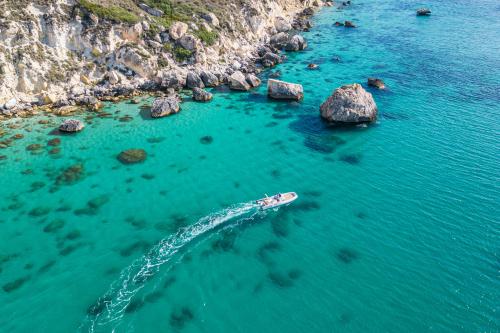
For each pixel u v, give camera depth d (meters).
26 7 59.84
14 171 43.44
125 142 49.38
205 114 56.91
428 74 69.19
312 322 26.61
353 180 41.44
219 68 71.75
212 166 44.53
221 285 29.52
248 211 37.22
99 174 43.12
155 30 69.44
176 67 67.81
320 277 30.08
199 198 39.22
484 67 71.19
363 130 51.47
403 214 36.25
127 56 64.06
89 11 64.12
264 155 46.53
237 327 26.34
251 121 54.69
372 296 28.39
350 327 26.20
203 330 26.14
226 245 33.25
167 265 31.27
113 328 26.27
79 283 29.73
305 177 42.25
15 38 57.62
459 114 54.38
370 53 82.00
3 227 35.38
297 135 50.84
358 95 53.12
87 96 58.91
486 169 42.22
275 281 29.80
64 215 36.94
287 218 36.22
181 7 80.44
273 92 61.31
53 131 51.44
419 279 29.62
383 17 113.94
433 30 96.88
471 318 26.64
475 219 35.28
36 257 32.16
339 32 100.06
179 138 50.47
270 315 27.16
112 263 31.50
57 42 60.56
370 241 33.34
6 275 30.44
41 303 28.12
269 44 88.12
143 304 28.00
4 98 54.78
